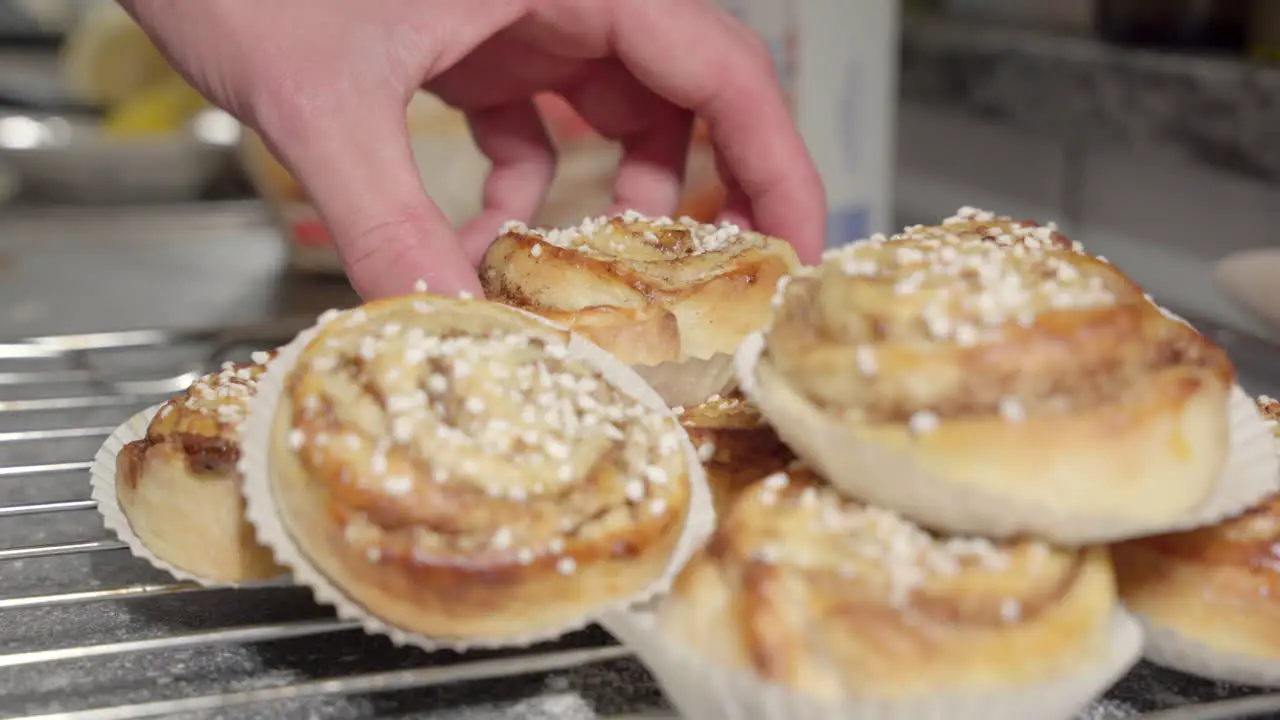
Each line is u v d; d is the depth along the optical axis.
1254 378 0.48
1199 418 0.31
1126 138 0.82
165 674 0.33
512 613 0.31
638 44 0.49
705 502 0.34
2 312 0.64
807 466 0.33
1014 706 0.29
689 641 0.30
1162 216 0.84
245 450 0.33
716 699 0.30
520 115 0.57
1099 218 0.90
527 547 0.31
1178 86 0.78
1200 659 0.32
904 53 1.07
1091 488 0.30
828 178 0.70
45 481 0.44
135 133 0.94
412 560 0.30
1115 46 0.86
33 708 0.32
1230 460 0.33
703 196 0.60
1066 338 0.31
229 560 0.35
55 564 0.38
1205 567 0.32
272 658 0.34
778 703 0.29
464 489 0.31
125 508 0.37
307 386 0.33
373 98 0.41
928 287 0.32
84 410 0.49
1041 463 0.30
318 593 0.32
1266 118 0.72
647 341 0.39
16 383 0.50
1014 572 0.30
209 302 0.67
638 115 0.54
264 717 0.32
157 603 0.36
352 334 0.34
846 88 0.69
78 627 0.35
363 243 0.40
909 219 1.01
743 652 0.29
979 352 0.30
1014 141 0.96
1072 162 0.91
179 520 0.35
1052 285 0.32
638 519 0.32
